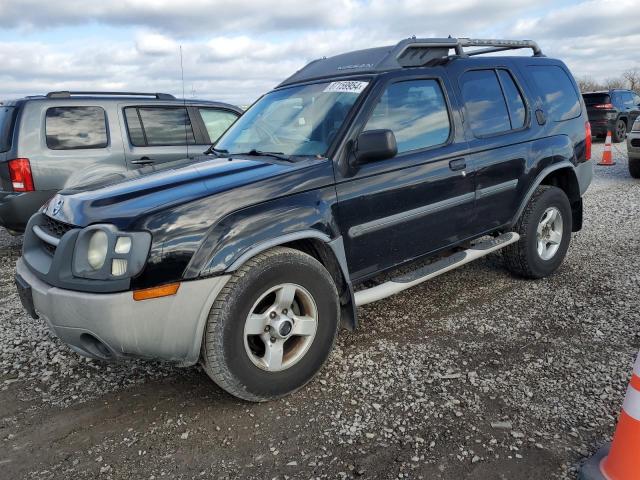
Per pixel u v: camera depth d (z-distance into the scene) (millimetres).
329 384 3219
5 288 5242
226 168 3256
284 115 3941
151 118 6809
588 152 5215
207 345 2773
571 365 3309
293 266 2969
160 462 2570
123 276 2568
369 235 3459
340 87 3740
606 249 5797
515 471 2395
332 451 2594
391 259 3680
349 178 3307
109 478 2471
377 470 2441
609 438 2592
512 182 4387
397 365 3408
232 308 2764
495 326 3936
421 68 3900
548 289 4648
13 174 5918
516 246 4660
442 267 3930
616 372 3201
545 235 4824
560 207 4836
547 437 2619
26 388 3303
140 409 3035
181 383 3311
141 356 2717
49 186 6074
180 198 2766
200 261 2678
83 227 2752
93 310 2578
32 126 5988
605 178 11000
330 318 3182
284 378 3016
